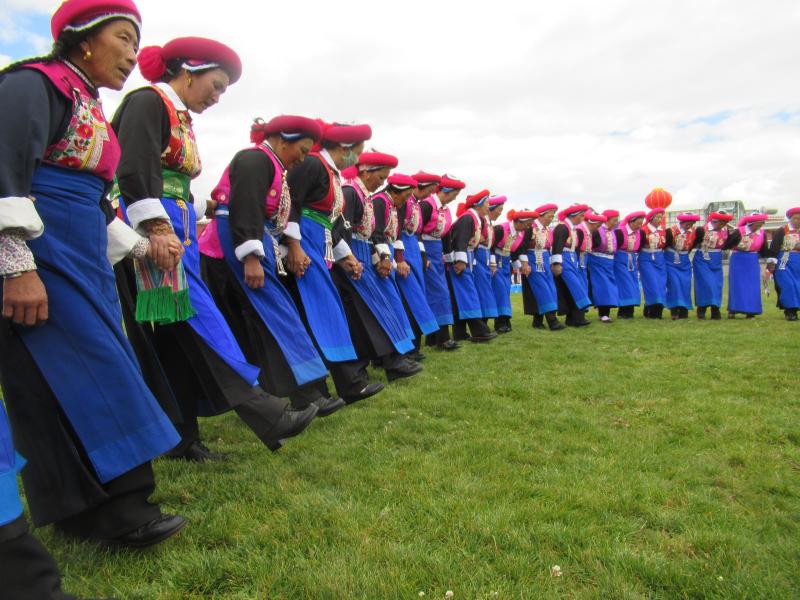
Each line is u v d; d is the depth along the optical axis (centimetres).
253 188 339
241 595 205
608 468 333
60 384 206
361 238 510
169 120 278
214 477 305
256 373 299
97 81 224
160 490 289
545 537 251
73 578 212
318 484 302
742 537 257
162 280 265
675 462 349
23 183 184
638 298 1155
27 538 163
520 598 206
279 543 238
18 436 209
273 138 365
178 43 287
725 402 476
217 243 357
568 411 449
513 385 523
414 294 655
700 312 1159
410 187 607
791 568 235
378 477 309
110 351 213
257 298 350
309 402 370
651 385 534
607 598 211
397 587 208
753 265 1135
